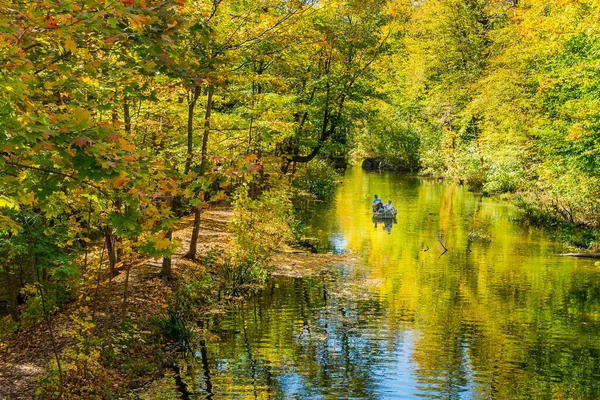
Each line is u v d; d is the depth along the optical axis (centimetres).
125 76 793
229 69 1545
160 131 1502
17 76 624
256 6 1697
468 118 5031
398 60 5941
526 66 3962
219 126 1953
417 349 1236
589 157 2436
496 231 2761
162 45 715
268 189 2848
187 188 732
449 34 5378
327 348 1235
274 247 2259
